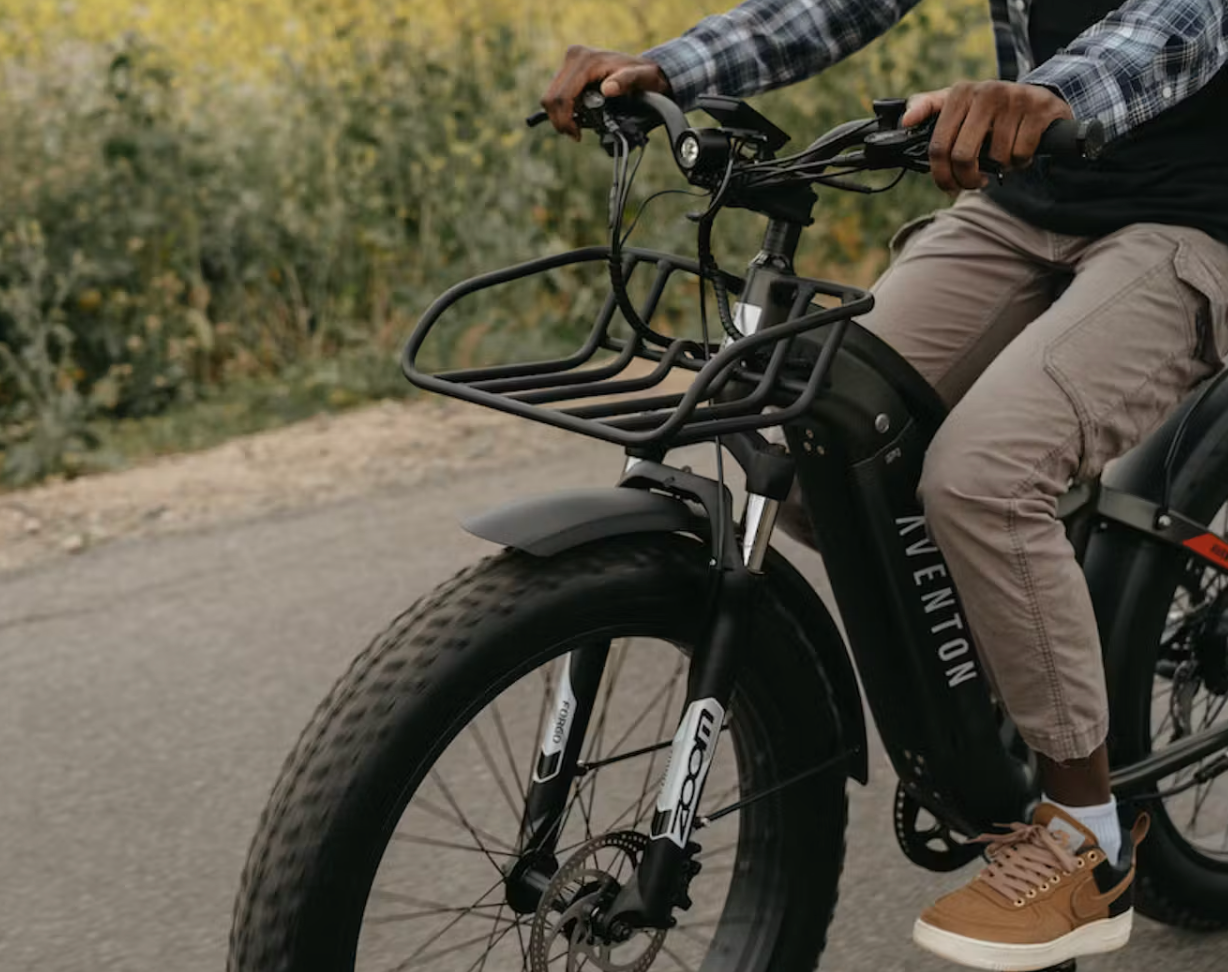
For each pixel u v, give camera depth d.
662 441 1.99
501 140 7.25
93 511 5.42
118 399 6.53
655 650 3.33
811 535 2.59
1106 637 2.67
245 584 4.79
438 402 6.45
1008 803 2.51
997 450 2.28
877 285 2.75
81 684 4.19
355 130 7.23
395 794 2.04
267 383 6.77
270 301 7.16
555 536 2.12
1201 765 3.05
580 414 2.14
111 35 8.14
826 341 2.21
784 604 2.34
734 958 2.46
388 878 3.15
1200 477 2.71
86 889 3.27
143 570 4.92
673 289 7.18
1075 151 2.05
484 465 5.74
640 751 2.34
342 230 7.16
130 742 3.89
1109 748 2.68
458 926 2.99
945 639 2.41
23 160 6.84
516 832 3.33
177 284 6.91
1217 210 2.44
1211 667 2.86
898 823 2.57
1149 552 2.68
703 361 2.22
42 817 3.55
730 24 2.53
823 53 2.60
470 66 7.76
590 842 2.25
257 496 5.52
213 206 7.12
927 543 2.38
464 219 7.09
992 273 2.65
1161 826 2.83
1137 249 2.43
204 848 3.43
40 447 5.90
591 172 7.44
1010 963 2.39
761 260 2.26
